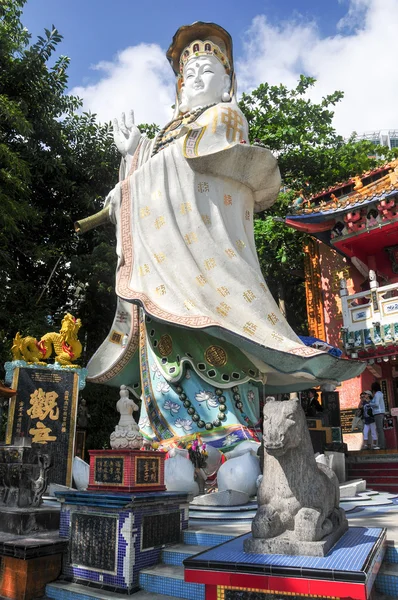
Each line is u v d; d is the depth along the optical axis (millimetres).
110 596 5570
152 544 6113
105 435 19234
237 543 5434
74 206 22422
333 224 19828
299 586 4207
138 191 12977
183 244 11859
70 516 6480
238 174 12695
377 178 20891
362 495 10016
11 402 11102
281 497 5168
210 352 11453
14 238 19516
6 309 18297
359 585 3980
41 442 11023
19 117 17109
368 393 17531
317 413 15312
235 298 11344
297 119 24922
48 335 12289
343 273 21828
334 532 5250
